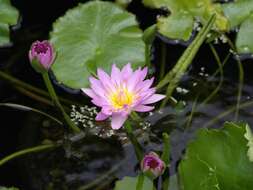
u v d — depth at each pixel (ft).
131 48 5.23
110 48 5.24
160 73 5.33
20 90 5.32
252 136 4.63
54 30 5.33
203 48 5.43
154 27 5.03
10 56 5.49
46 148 5.06
